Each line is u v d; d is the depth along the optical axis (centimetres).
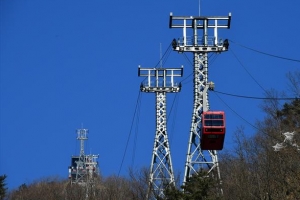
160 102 18875
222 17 14862
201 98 14425
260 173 13500
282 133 13588
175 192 13400
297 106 15025
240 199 13338
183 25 14812
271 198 13138
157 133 18375
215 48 14600
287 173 13338
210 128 11681
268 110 15438
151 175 17088
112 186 19562
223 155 14675
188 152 14262
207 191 13612
